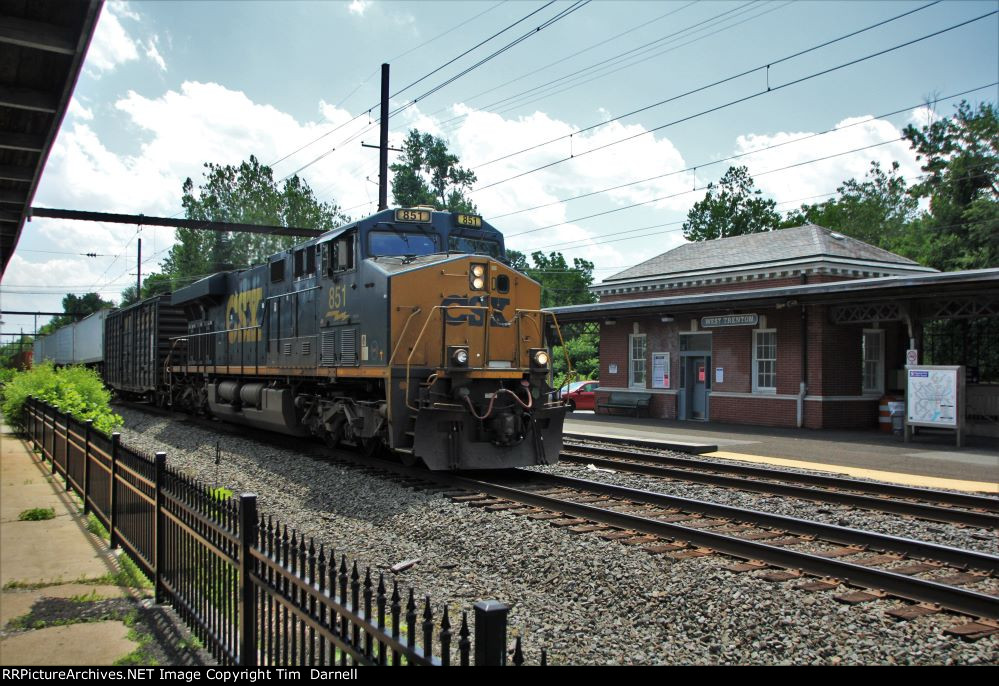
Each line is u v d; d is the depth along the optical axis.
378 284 11.02
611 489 10.13
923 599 5.82
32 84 6.79
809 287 18.67
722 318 22.88
